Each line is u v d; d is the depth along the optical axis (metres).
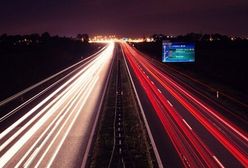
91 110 47.41
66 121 41.50
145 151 31.31
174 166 27.58
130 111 47.44
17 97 55.16
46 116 43.88
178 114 44.94
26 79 74.62
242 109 48.25
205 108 48.62
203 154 30.25
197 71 94.62
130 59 128.12
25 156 29.95
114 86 68.44
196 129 37.97
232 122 41.16
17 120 42.06
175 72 91.69
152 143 33.12
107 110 47.62
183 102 52.78
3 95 57.25
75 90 63.03
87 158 29.48
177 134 36.09
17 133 36.72
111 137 35.38
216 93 60.34
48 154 30.38
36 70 88.69
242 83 74.00
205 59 120.94
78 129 38.12
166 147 32.00
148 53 154.88
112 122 41.34
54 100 53.88
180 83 72.50
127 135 36.22
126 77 81.50
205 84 71.44
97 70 94.06
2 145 33.00
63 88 64.94
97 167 27.70
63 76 81.44
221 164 28.05
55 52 136.75
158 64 111.06
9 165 27.94
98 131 37.56
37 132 37.00
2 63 90.50
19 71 83.81
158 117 43.28
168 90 63.56
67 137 35.22
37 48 142.88
